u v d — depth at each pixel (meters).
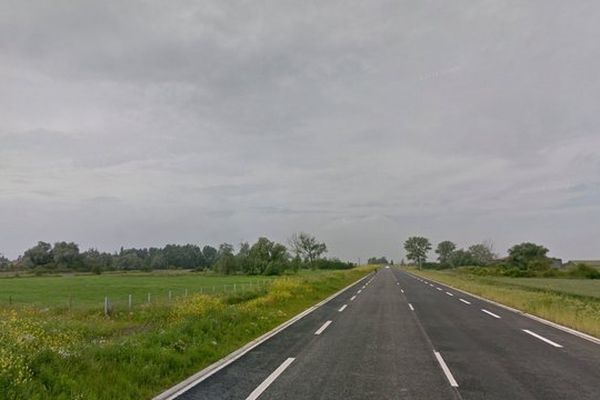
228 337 13.16
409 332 15.05
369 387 8.02
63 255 130.62
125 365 8.93
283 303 24.28
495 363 10.21
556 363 10.23
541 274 93.00
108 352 9.71
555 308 20.94
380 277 71.44
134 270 138.12
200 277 88.69
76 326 17.33
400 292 36.19
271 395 7.47
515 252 111.12
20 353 8.52
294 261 106.19
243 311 18.08
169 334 12.05
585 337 14.09
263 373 9.07
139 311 23.98
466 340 13.48
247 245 105.62
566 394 7.66
